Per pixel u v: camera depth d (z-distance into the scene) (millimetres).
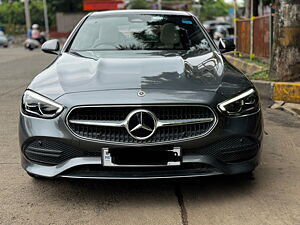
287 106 6879
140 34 4785
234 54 14680
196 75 3586
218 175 3350
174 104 3203
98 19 5105
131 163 3217
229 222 3176
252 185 3807
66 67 3885
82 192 3713
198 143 3240
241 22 14133
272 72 7930
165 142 3189
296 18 7445
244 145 3416
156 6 58875
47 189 3783
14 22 59625
